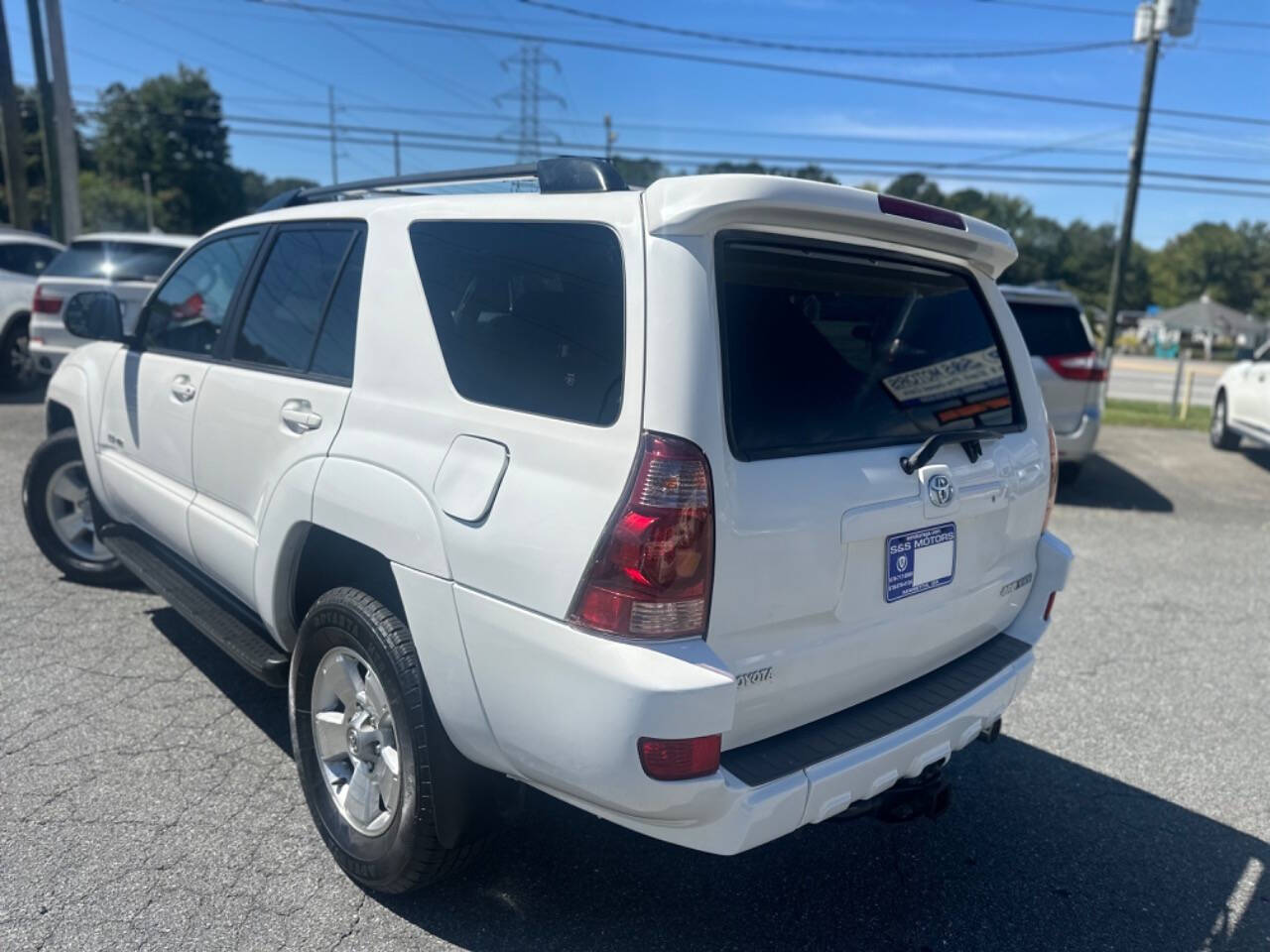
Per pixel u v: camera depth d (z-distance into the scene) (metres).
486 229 2.60
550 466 2.25
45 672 4.20
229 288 3.65
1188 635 5.55
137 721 3.81
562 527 2.17
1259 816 3.60
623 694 2.06
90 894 2.79
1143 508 8.98
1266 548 7.62
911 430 2.70
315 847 3.08
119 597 5.11
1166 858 3.32
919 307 2.90
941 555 2.70
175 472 3.80
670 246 2.19
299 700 3.02
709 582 2.13
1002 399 3.11
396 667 2.57
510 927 2.78
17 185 17.42
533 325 2.41
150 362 4.02
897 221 2.53
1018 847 3.34
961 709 2.69
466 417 2.47
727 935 2.81
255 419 3.20
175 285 4.07
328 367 2.98
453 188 3.12
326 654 2.92
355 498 2.67
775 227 2.38
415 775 2.56
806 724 2.50
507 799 2.66
